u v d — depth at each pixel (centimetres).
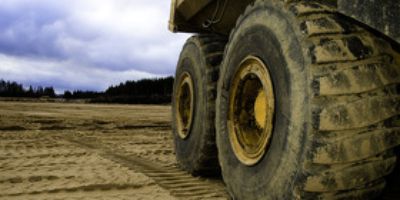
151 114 2022
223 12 461
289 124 269
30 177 473
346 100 247
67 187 428
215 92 450
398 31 217
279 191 279
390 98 254
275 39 296
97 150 719
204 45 477
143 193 409
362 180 254
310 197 259
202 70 467
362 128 247
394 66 264
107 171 512
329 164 249
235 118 357
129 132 1066
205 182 462
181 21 545
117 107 2961
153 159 623
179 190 423
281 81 284
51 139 871
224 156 372
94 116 1706
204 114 454
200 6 482
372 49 260
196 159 474
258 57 319
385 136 251
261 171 304
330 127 244
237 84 355
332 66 252
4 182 454
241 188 333
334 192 256
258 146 316
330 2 285
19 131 1034
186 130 519
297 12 279
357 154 247
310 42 261
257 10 331
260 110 333
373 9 231
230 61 371
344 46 256
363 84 248
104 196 397
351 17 252
